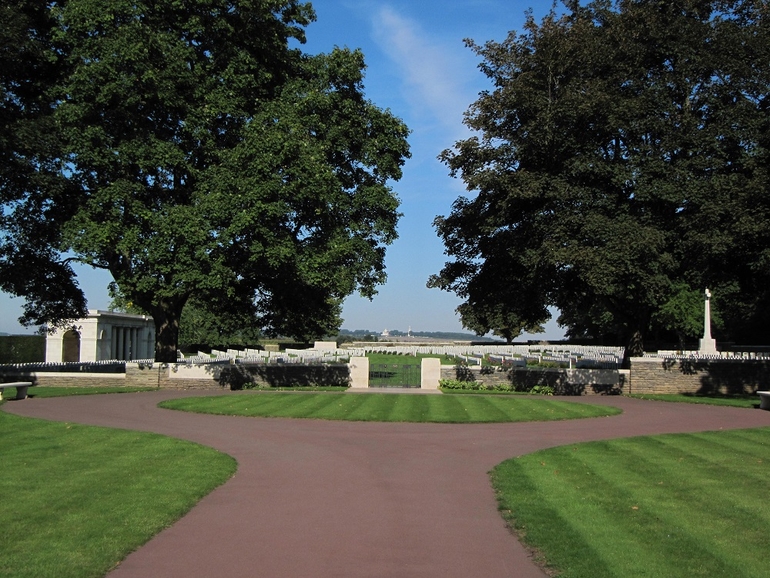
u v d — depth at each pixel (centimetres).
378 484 983
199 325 6178
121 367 3194
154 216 2155
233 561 650
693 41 2112
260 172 2097
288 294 2744
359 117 2533
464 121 2330
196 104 2267
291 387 2652
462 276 2675
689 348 6025
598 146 2180
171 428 1497
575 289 2477
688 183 2041
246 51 2306
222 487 955
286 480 1004
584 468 1069
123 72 2106
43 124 2108
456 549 691
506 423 1627
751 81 2088
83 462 1080
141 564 639
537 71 2203
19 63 2167
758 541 703
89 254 2150
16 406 1908
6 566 613
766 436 1407
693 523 764
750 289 2362
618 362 3011
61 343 4281
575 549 675
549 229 2136
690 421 1681
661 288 2122
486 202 2398
